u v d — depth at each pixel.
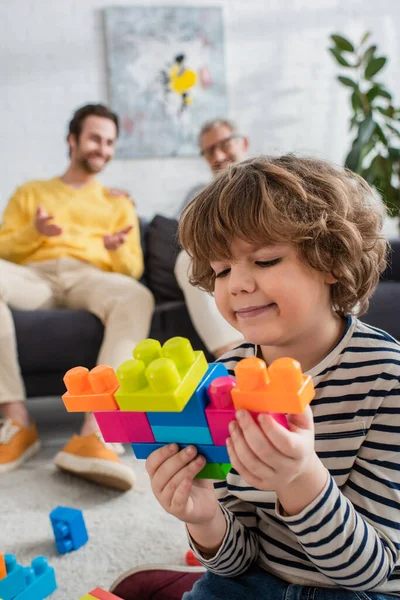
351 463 0.54
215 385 0.44
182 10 3.04
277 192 0.55
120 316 1.55
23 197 1.97
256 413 0.42
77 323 1.60
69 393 0.49
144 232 2.19
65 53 2.92
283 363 0.40
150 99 3.01
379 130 2.78
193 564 0.91
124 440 0.49
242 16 3.14
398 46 3.41
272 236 0.52
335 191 0.59
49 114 2.94
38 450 1.50
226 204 0.54
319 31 3.27
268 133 3.21
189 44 3.05
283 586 0.56
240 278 0.54
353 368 0.57
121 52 2.96
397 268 1.76
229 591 0.59
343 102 3.31
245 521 0.63
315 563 0.48
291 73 3.23
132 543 0.99
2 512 1.14
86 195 2.01
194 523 0.53
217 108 3.11
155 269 2.07
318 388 0.57
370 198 0.66
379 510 0.51
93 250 1.90
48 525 1.08
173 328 1.67
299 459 0.42
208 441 0.46
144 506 1.14
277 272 0.53
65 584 0.87
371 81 2.84
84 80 2.96
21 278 1.72
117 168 3.00
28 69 2.89
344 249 0.57
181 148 3.06
